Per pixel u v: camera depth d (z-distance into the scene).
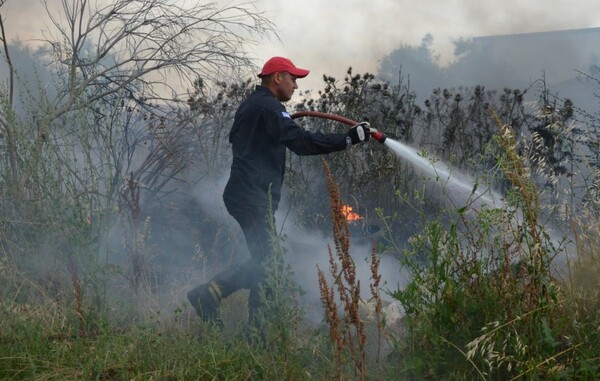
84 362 3.65
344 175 6.65
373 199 6.45
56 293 4.60
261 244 4.34
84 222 4.38
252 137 4.44
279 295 3.78
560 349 3.35
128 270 5.12
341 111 7.09
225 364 3.68
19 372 3.61
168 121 6.47
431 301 3.57
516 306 3.41
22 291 4.51
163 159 6.34
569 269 3.75
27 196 5.07
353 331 4.18
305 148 4.36
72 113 5.50
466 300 3.55
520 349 3.19
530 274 3.38
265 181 4.43
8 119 4.82
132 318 4.37
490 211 3.61
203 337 4.04
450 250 3.60
